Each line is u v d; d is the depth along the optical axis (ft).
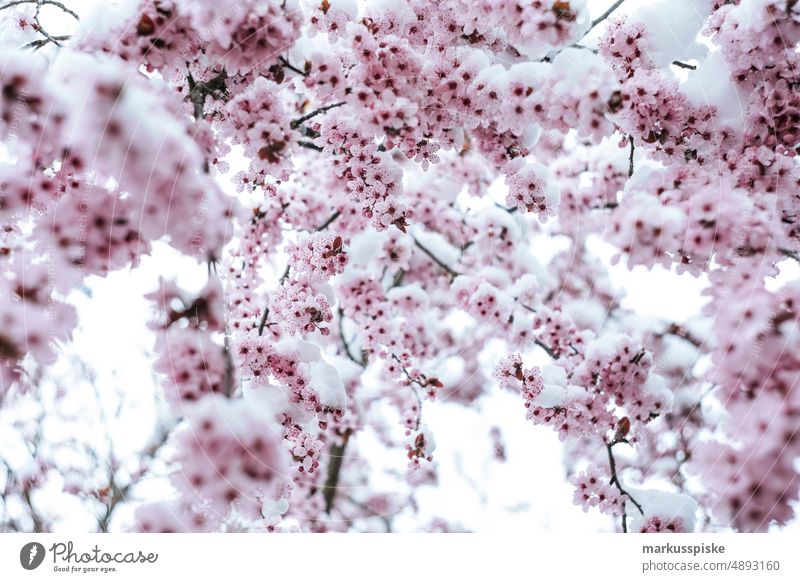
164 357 4.42
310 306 5.09
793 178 4.81
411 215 5.20
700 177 4.94
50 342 4.32
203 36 4.10
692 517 5.02
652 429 5.99
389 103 4.67
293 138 4.53
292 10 4.18
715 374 5.57
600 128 4.65
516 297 6.94
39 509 6.16
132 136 3.87
